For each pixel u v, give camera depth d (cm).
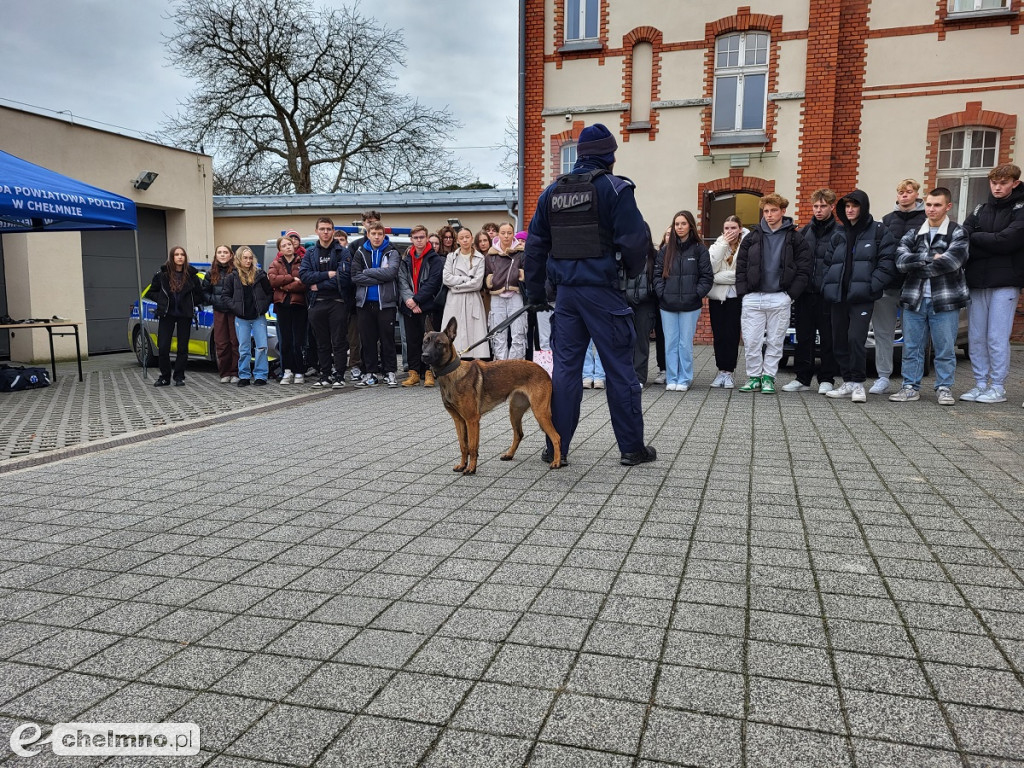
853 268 732
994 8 1321
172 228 1686
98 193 941
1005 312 700
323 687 233
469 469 493
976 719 207
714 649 250
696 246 807
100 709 223
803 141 1389
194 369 1252
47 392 973
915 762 189
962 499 409
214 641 265
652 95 1469
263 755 199
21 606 299
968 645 249
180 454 577
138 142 1550
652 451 513
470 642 259
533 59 1526
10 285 1336
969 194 1366
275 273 980
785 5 1373
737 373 1014
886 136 1377
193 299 1012
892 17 1350
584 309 478
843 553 334
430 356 464
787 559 328
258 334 994
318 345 949
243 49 2506
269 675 241
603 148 472
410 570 327
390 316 927
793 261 775
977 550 333
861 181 1398
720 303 843
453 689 229
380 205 1772
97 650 261
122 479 501
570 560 333
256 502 438
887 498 414
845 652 246
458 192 1767
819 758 192
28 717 220
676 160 1464
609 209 459
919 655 243
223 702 226
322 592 306
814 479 457
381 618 280
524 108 1542
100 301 1531
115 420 745
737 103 1439
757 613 276
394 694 228
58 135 1376
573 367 491
